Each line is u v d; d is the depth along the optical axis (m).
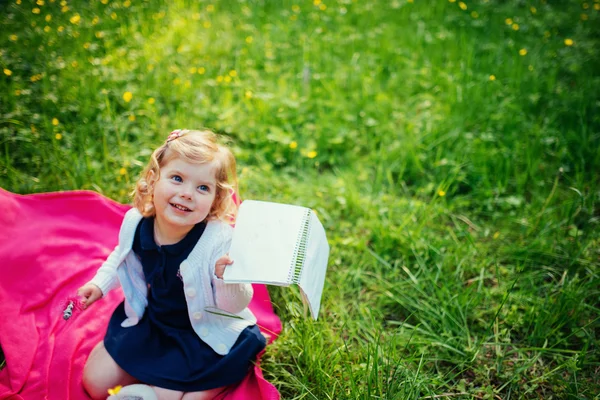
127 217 2.44
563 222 3.57
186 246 2.36
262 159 3.98
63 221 3.06
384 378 2.59
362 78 4.70
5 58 4.12
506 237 3.56
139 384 2.29
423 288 3.17
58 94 4.01
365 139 4.25
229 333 2.44
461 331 2.89
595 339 2.90
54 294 2.77
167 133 3.96
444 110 4.46
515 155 4.07
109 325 2.49
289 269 2.23
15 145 3.65
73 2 4.82
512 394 2.65
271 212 2.45
